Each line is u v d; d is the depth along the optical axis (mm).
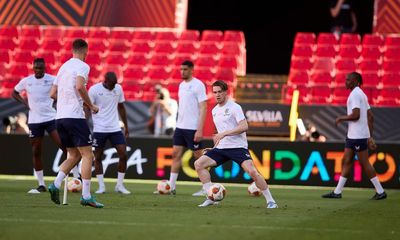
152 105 48125
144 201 28328
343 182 32406
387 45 58406
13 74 56531
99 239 17844
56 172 40812
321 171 39188
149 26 60594
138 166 40281
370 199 32156
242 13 77375
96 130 32375
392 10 60156
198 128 32062
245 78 56781
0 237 17922
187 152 39969
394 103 52312
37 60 31953
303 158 39312
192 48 58344
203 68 56219
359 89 32219
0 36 59656
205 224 21047
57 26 60000
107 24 60156
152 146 40188
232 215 23656
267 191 26438
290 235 19312
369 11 73500
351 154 32281
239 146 26203
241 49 60094
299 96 51875
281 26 77250
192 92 32375
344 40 59062
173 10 60656
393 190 38594
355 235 19719
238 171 39625
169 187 32250
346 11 68125
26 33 59812
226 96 26125
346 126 47562
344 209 27016
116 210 24438
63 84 24938
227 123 26078
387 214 25531
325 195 32562
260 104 48625
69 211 23734
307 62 57125
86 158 24875
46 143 40781
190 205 27016
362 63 56469
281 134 48312
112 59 57656
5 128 47531
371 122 32250
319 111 48000
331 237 19188
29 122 31922
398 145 38781
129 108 48562
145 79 55969
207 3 77125
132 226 20250
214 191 26703
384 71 55812
